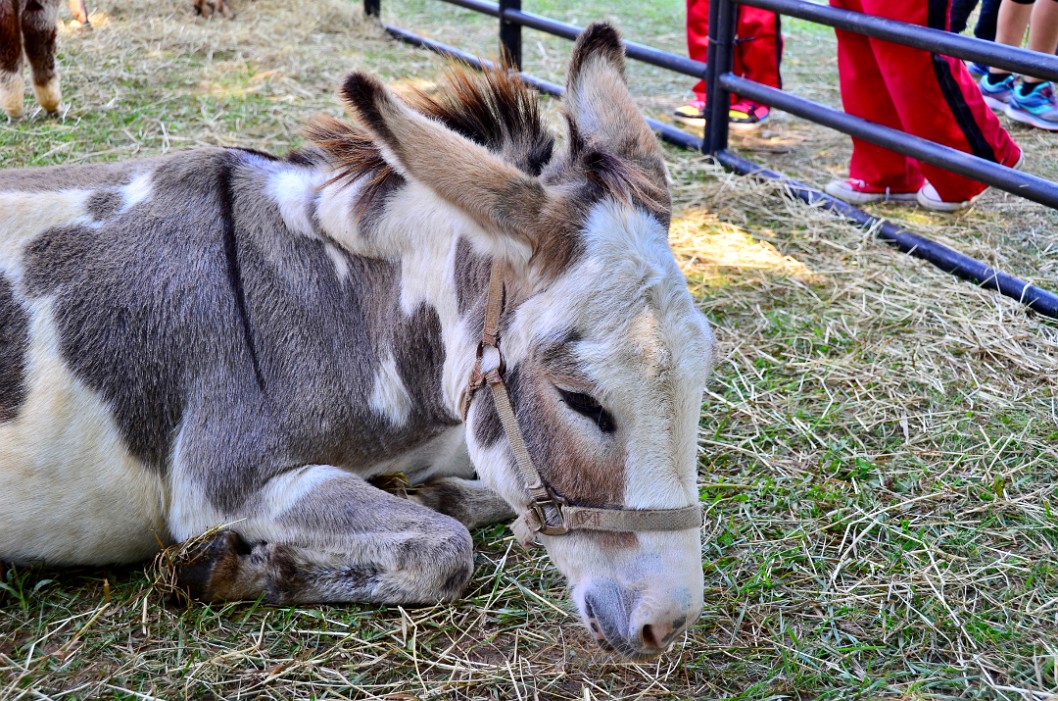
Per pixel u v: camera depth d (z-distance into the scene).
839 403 3.41
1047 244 4.54
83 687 2.18
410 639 2.33
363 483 2.49
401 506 2.45
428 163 1.95
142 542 2.57
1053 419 3.30
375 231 2.46
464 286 2.26
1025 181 4.04
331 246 2.54
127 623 2.37
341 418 2.50
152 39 6.91
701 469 3.06
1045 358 3.64
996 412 3.34
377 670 2.26
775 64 6.04
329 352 2.50
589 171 2.05
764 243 4.55
